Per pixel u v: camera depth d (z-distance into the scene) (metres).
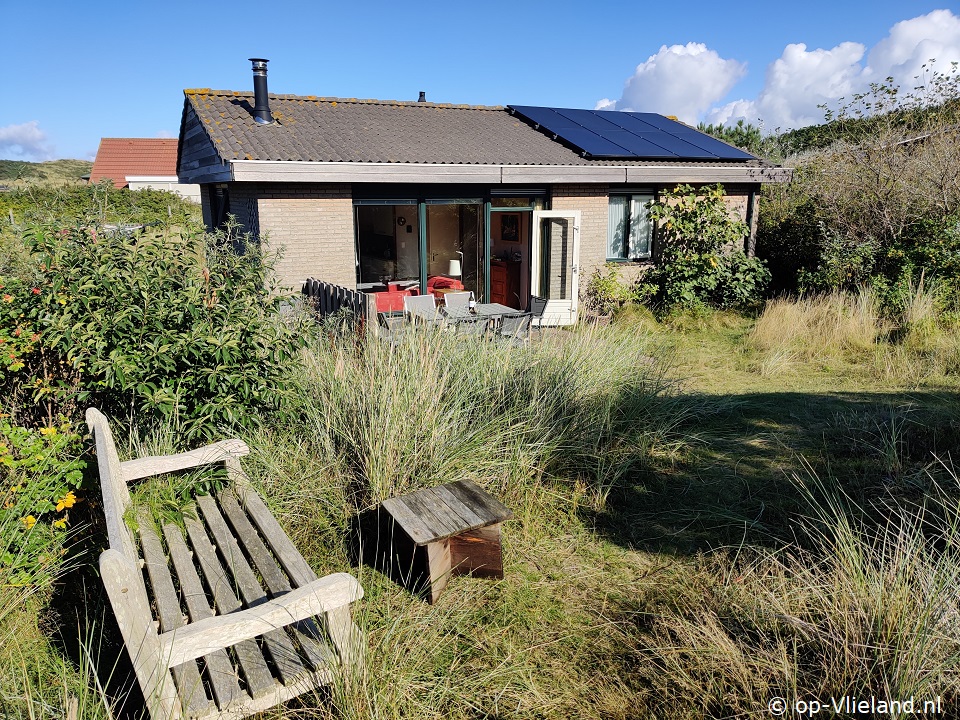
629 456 5.20
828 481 4.75
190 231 5.00
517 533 4.25
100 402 4.93
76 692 2.76
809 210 13.80
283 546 3.40
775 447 5.48
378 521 3.97
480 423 5.01
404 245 11.40
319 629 2.85
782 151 21.34
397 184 10.94
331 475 4.65
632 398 5.85
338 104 12.94
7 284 4.65
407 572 3.79
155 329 4.48
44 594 3.48
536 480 4.77
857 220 13.19
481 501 3.92
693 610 3.32
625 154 12.21
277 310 5.12
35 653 3.05
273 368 4.86
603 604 3.53
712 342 9.98
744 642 3.04
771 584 3.35
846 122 14.12
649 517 4.43
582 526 4.34
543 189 12.29
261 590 3.10
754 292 12.59
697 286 12.21
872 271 11.09
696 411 6.29
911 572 2.97
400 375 5.17
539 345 6.48
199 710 2.44
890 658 2.66
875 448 5.21
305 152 9.88
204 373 4.52
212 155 10.73
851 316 9.29
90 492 4.38
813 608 3.07
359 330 6.72
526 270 13.00
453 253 12.31
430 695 2.84
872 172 12.78
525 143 12.48
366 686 2.70
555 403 5.39
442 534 3.50
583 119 14.45
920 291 9.52
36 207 5.56
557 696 2.91
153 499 4.07
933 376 7.43
